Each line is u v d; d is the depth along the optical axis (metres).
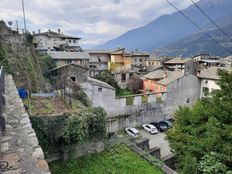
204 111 15.54
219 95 14.64
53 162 13.88
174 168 19.12
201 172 12.95
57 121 13.88
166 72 45.38
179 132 16.36
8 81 13.85
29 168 4.20
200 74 40.12
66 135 13.66
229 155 12.13
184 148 15.18
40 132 13.34
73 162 14.17
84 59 51.41
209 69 41.56
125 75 53.31
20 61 25.23
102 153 15.73
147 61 68.75
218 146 12.61
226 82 14.59
